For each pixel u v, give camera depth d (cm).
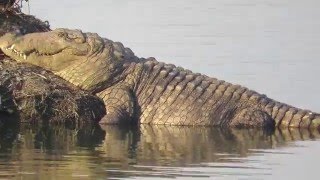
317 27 9319
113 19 9212
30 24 6725
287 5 10400
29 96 6234
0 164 5131
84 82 6419
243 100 6512
